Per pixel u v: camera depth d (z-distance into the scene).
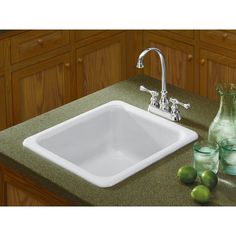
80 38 4.11
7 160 2.84
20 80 3.94
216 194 2.63
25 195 2.90
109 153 3.21
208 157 2.69
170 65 4.29
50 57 4.02
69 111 3.15
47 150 2.86
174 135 3.01
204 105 3.15
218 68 4.11
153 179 2.71
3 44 3.81
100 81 4.30
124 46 4.32
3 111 3.94
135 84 3.31
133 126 3.15
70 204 2.72
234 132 2.79
